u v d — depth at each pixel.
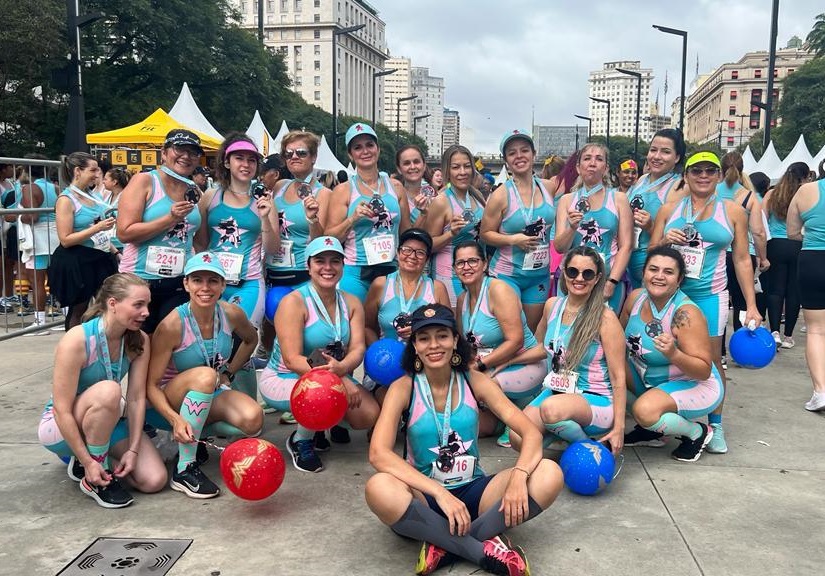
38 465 3.97
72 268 6.16
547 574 2.82
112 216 6.32
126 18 26.11
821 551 3.01
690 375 3.98
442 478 3.07
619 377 3.86
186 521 3.29
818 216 4.97
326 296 4.13
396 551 3.02
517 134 4.89
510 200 4.97
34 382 5.75
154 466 3.62
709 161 4.32
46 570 2.81
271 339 5.52
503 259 5.09
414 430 3.09
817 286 5.05
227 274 4.56
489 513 2.88
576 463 3.54
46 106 22.92
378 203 4.91
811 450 4.32
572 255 3.89
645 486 3.74
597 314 3.90
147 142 13.59
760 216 6.42
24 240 7.96
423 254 4.35
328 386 3.63
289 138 5.08
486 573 2.85
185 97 15.38
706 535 3.16
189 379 3.60
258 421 3.76
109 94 26.84
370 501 2.86
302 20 105.62
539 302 5.18
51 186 8.13
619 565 2.89
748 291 4.57
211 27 29.39
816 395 5.10
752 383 5.96
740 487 3.72
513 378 4.39
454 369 3.11
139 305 3.39
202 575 2.79
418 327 2.93
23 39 19.20
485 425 4.46
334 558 2.95
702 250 4.45
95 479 3.39
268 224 4.95
